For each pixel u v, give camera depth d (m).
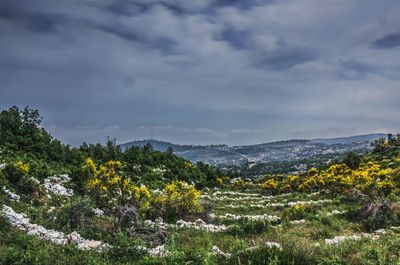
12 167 19.08
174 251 10.29
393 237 14.17
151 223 18.20
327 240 15.28
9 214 13.62
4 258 8.92
